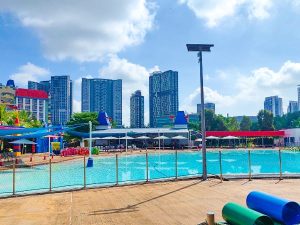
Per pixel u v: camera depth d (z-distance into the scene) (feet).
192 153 193.57
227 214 29.17
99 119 303.68
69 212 42.37
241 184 61.41
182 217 38.19
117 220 37.73
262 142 270.46
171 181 66.80
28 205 47.44
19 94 599.98
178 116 283.59
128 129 278.05
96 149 180.55
